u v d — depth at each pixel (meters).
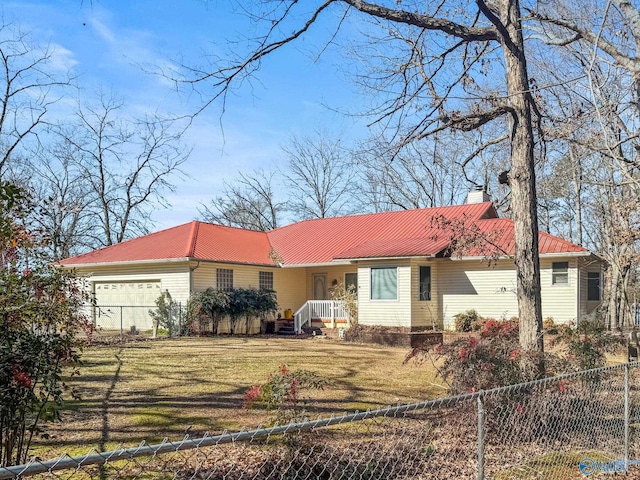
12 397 4.13
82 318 5.74
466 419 6.27
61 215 34.28
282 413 5.34
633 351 14.91
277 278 25.73
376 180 36.88
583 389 7.00
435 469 5.28
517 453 5.91
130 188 39.22
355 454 5.43
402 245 22.50
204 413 8.01
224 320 22.31
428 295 21.81
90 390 9.74
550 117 9.80
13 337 4.26
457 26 8.35
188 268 21.84
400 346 19.06
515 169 8.25
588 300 22.14
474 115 8.56
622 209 13.80
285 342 19.62
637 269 21.12
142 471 5.16
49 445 6.27
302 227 29.58
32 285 4.91
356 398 9.20
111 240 39.12
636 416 7.32
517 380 6.46
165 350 16.14
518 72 8.38
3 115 20.50
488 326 8.14
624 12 8.30
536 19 8.73
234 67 8.47
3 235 4.80
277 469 5.05
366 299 22.02
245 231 28.84
